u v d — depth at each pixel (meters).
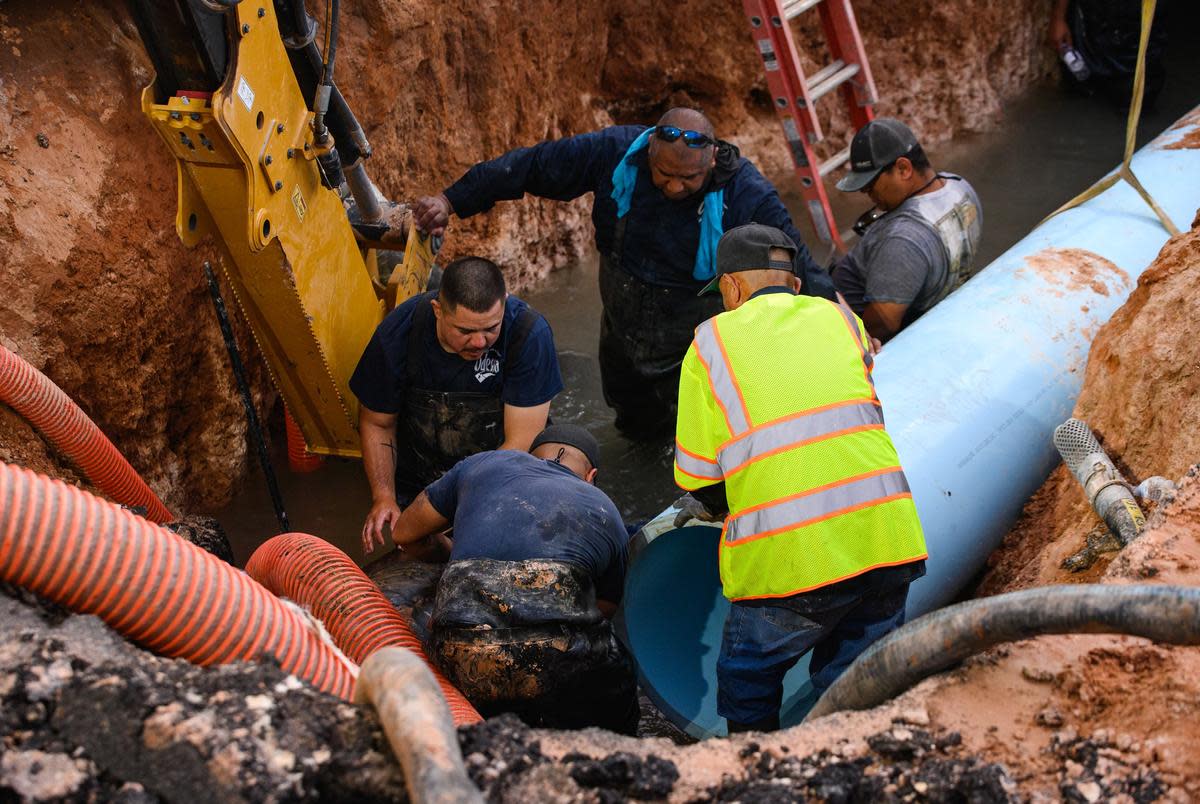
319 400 3.93
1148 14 4.41
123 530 1.89
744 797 1.87
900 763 1.95
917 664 2.04
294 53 3.42
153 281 3.80
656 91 6.62
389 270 4.36
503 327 3.67
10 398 3.09
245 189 3.18
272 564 2.97
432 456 3.93
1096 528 3.17
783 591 2.65
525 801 1.77
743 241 2.87
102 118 3.67
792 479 2.60
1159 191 4.91
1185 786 1.83
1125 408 3.32
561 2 5.82
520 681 2.77
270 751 1.66
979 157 7.46
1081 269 4.40
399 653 1.75
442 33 5.15
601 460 4.98
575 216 6.26
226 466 4.38
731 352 2.67
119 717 1.66
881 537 2.62
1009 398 3.84
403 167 5.21
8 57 3.44
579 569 2.89
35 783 1.56
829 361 2.67
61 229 3.48
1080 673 2.08
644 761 1.93
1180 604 1.69
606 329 4.76
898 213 4.31
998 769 1.88
